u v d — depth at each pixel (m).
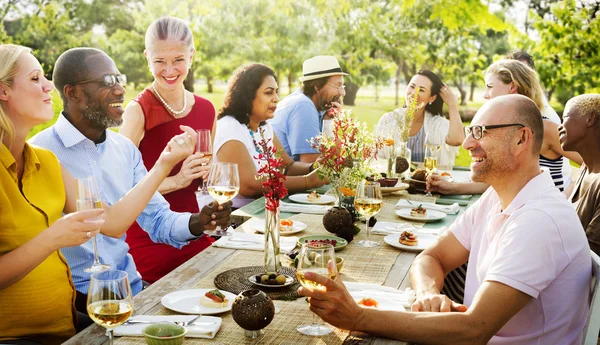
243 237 2.74
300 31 13.18
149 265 3.26
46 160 2.30
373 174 3.55
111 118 2.73
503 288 1.89
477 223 2.39
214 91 15.66
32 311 2.13
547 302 1.99
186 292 2.06
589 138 3.13
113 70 2.71
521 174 2.11
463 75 14.70
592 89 11.27
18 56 2.15
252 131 4.15
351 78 13.85
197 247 3.36
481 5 11.70
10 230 2.10
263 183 2.19
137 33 13.95
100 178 2.81
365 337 1.83
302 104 4.84
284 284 2.14
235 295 2.03
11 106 2.17
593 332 1.89
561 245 1.93
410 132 5.29
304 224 2.98
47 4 13.52
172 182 3.41
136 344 1.70
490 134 2.10
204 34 13.30
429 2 13.27
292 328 1.84
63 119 2.73
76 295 2.49
